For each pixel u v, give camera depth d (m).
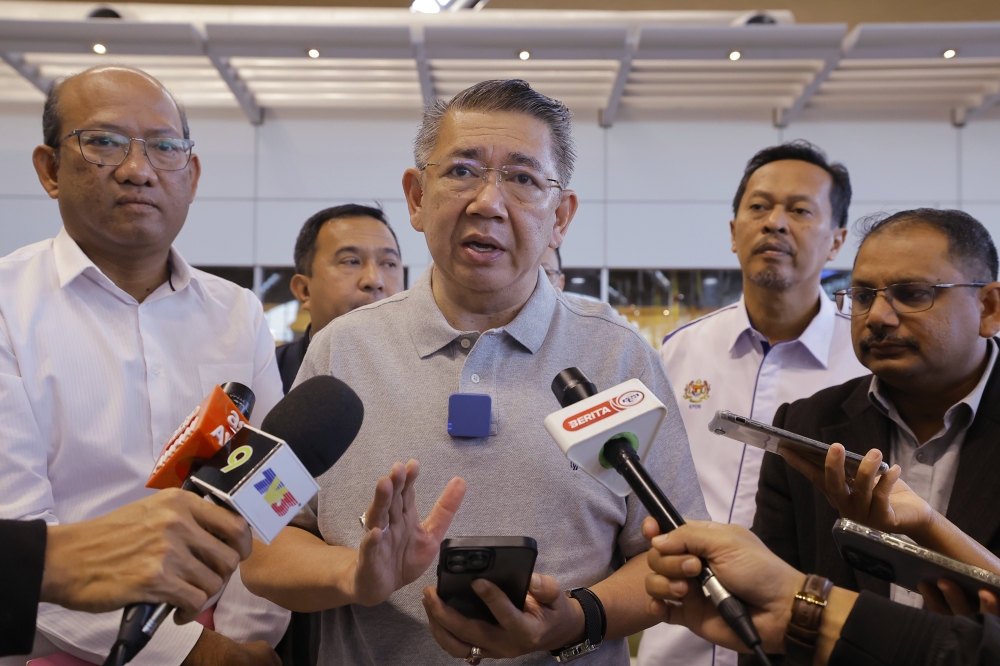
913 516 1.25
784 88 6.28
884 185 6.54
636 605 1.28
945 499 1.60
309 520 1.42
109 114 1.66
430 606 1.12
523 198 1.37
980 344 1.62
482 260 1.35
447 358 1.42
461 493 1.15
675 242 6.60
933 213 1.65
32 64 5.79
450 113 1.41
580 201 6.62
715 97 6.48
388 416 1.38
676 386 2.64
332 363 1.44
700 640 2.24
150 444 1.68
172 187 1.72
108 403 1.65
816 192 2.48
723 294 6.62
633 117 6.63
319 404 1.06
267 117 6.61
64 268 1.68
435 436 1.36
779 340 2.57
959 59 5.84
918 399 1.67
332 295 2.88
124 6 5.67
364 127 6.61
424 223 1.42
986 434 1.55
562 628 1.18
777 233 2.45
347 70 6.09
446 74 6.14
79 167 1.65
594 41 5.20
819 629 0.98
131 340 1.72
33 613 0.92
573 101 6.55
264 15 5.75
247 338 1.87
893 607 0.96
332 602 1.21
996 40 5.08
